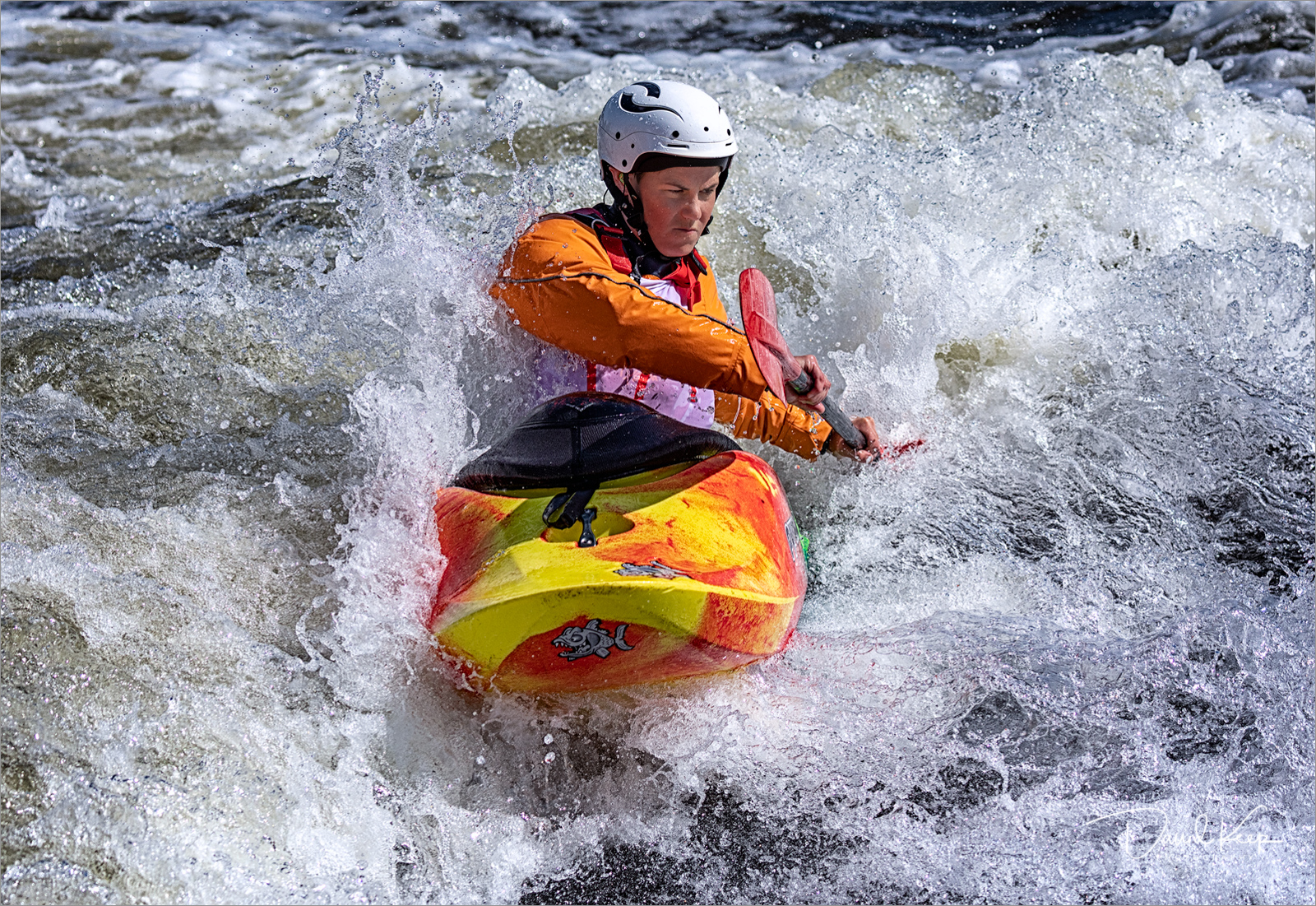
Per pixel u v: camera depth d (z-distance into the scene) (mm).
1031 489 12297
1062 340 13719
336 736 8672
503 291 10039
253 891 7508
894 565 11422
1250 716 9359
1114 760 9008
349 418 12336
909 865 8266
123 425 12102
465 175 17078
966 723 9336
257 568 10148
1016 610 10656
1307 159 17219
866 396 13047
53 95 25547
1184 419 12867
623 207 10172
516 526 8859
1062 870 8172
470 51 27672
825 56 26312
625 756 8977
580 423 9492
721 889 8125
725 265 14727
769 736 9180
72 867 7355
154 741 8281
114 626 9180
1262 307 13711
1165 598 10734
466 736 8914
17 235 17609
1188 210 15688
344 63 26812
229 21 29891
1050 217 15391
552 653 8227
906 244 13656
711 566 8562
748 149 16703
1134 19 26172
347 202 11508
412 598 8984
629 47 27656
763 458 12695
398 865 8016
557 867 8234
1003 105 20156
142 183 21219
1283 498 11992
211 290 14625
